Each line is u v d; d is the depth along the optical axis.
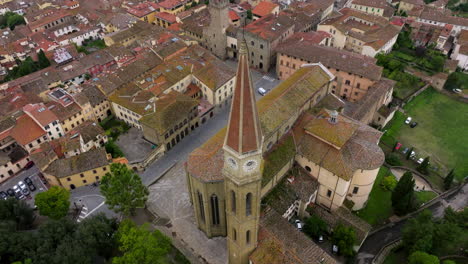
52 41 150.75
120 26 156.00
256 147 44.88
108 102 109.94
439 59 132.12
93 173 87.00
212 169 63.50
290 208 75.31
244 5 173.88
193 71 115.31
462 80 131.25
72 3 186.75
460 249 72.38
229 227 58.84
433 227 69.69
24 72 133.75
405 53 145.25
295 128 80.62
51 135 97.81
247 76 40.12
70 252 61.66
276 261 60.88
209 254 72.06
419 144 103.88
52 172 84.50
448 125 111.06
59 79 122.38
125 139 101.56
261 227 65.19
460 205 84.81
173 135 97.81
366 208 82.56
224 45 138.38
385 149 101.44
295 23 143.25
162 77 110.88
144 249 62.59
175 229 77.06
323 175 75.75
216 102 112.00
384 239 76.44
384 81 110.88
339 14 157.62
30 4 191.50
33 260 61.97
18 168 93.19
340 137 73.88
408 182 75.31
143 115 97.50
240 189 49.12
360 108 98.62
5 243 62.53
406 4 174.88
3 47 144.00
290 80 87.56
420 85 125.56
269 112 74.50
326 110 83.12
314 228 72.75
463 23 152.88
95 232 67.50
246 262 64.44
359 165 72.19
